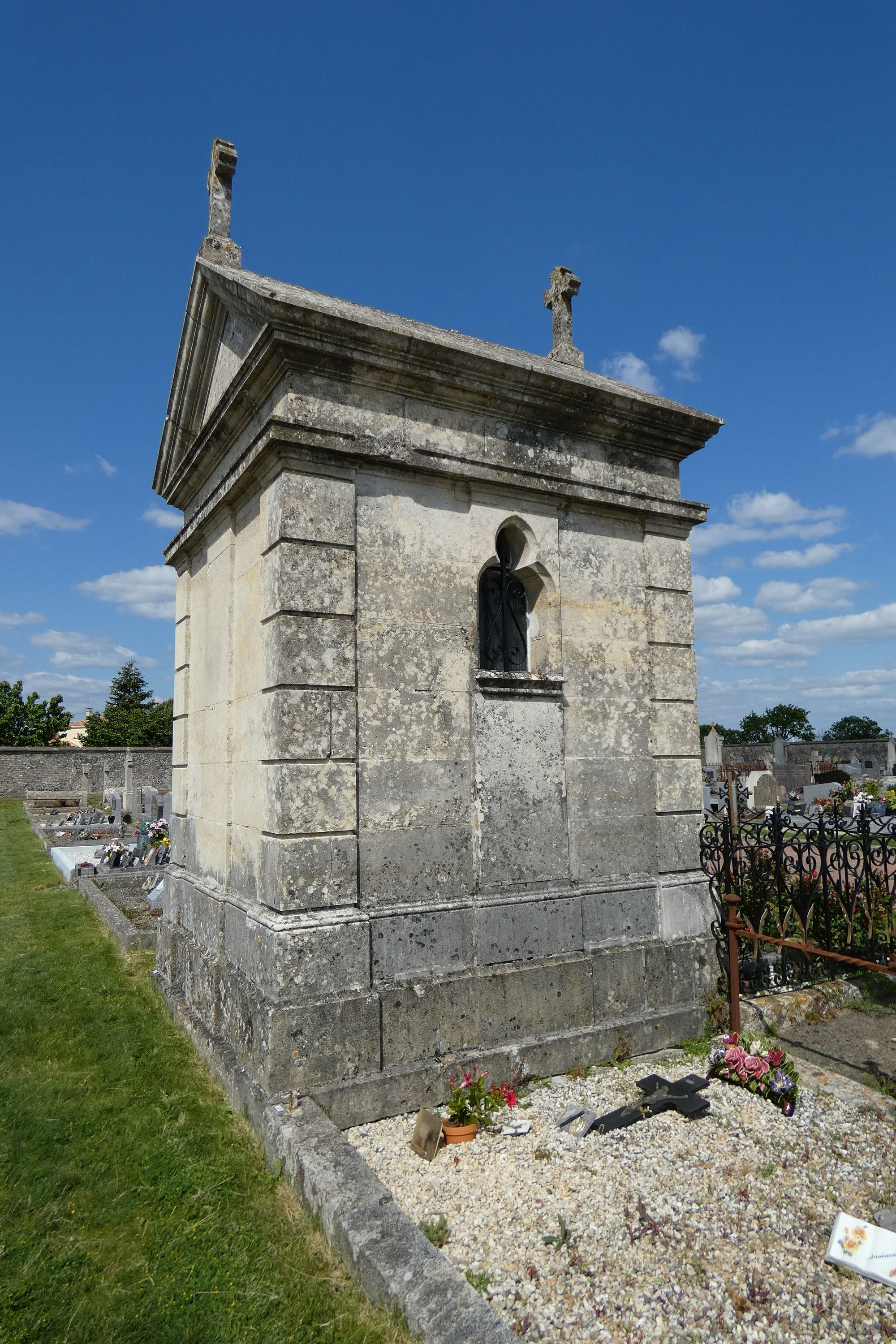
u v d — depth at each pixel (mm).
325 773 5012
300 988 4727
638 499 6766
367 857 5180
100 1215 3953
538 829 5953
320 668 5078
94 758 38844
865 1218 3902
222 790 6391
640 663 6738
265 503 5496
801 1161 4430
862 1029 6438
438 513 5789
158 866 15820
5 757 37250
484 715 5809
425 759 5492
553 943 5801
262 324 5395
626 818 6445
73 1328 3164
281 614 5016
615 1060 5738
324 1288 3361
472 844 5648
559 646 6242
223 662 6570
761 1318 3229
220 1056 5410
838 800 14008
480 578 6090
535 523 6227
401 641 5492
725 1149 4547
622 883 6277
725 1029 6309
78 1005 7203
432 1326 2910
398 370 5473
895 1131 4789
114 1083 5500
